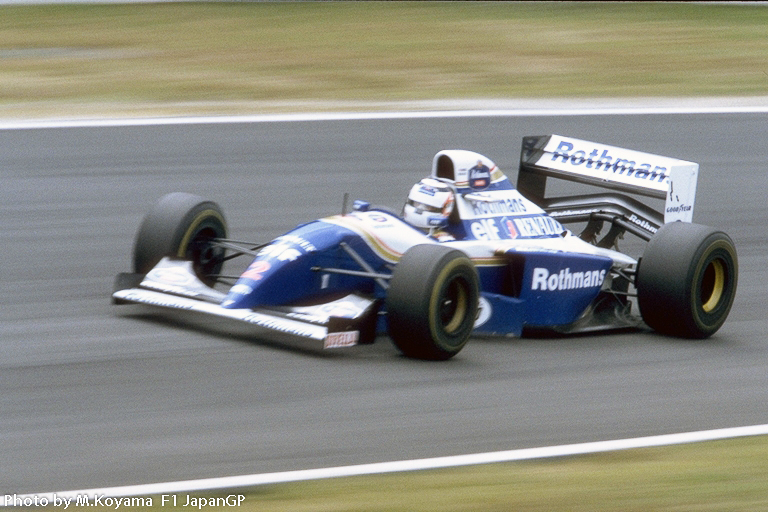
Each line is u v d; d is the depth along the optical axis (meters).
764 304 30.16
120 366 21.12
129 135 42.00
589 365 23.55
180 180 37.69
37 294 26.39
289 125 44.44
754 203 40.41
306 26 64.62
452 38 63.16
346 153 41.66
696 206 39.66
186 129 43.16
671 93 53.84
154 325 23.92
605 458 18.22
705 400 21.75
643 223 28.97
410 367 22.09
